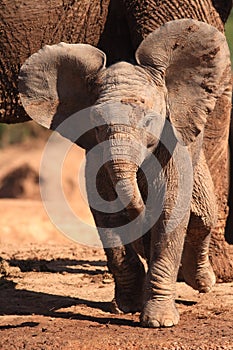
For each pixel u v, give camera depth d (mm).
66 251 19484
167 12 13727
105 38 14234
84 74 12227
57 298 14188
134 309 13047
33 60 12375
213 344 11227
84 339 11445
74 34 14125
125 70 11820
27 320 12719
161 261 12133
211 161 14945
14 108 14414
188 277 13836
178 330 11859
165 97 12023
